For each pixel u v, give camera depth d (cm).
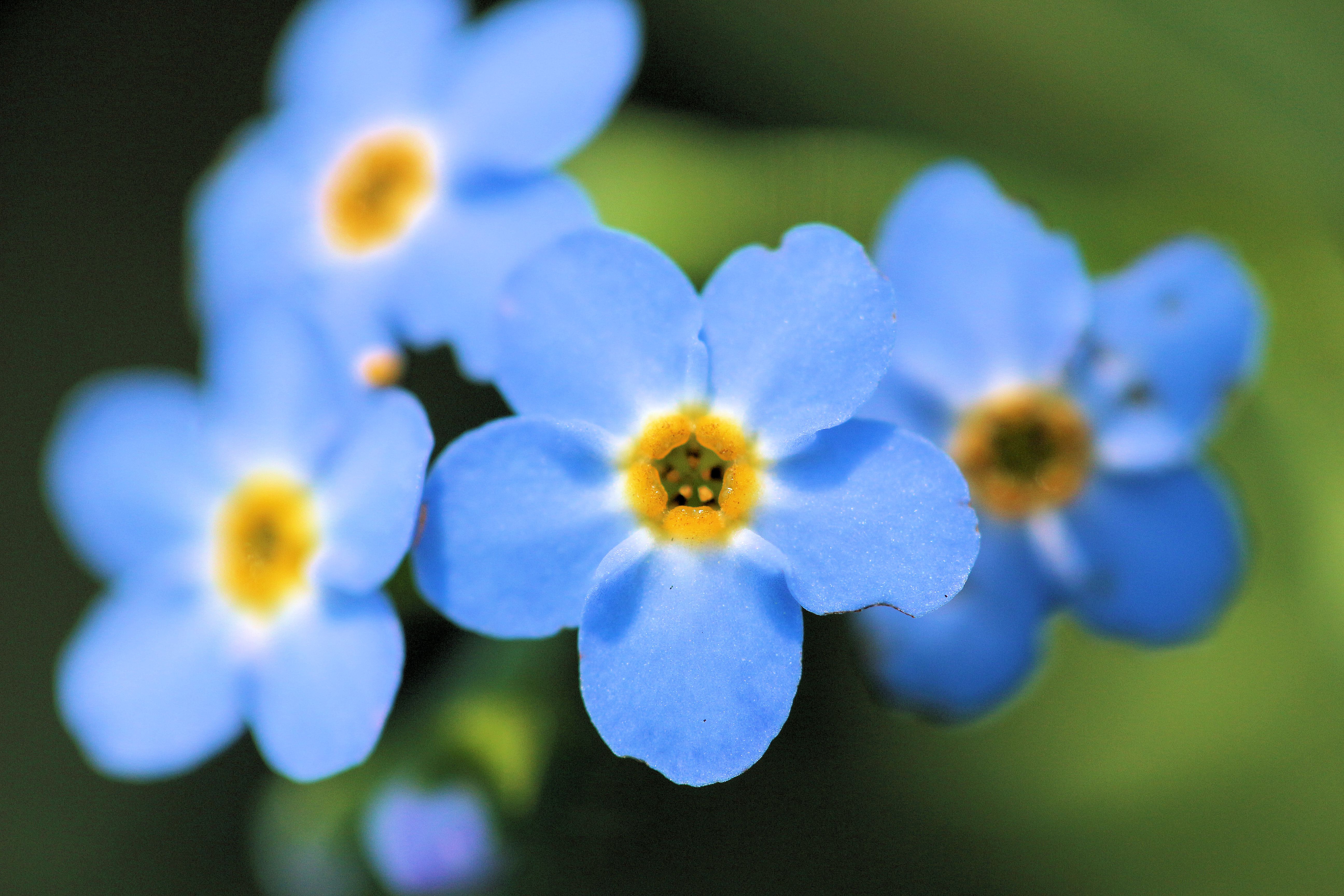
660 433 5
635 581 5
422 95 6
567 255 5
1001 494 6
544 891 6
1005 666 6
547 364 5
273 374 6
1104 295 6
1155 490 6
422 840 6
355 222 6
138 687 6
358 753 5
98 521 6
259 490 6
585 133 6
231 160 6
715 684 5
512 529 5
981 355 6
